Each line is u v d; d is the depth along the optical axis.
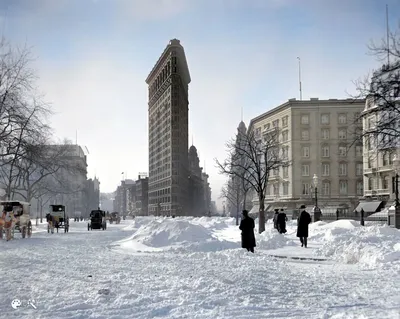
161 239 22.38
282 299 8.57
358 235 21.52
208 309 7.68
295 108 88.12
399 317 6.92
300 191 86.94
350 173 85.81
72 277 11.35
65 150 65.94
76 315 7.22
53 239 29.88
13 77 38.22
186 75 166.88
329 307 7.88
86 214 163.88
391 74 21.50
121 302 8.14
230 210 153.00
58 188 93.94
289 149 88.06
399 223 31.88
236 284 10.11
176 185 140.75
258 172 35.88
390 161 59.84
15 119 39.19
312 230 31.66
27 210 35.88
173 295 8.82
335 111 87.00
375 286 10.17
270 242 21.39
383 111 22.83
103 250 20.70
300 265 14.73
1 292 9.17
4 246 22.80
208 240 21.61
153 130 177.75
